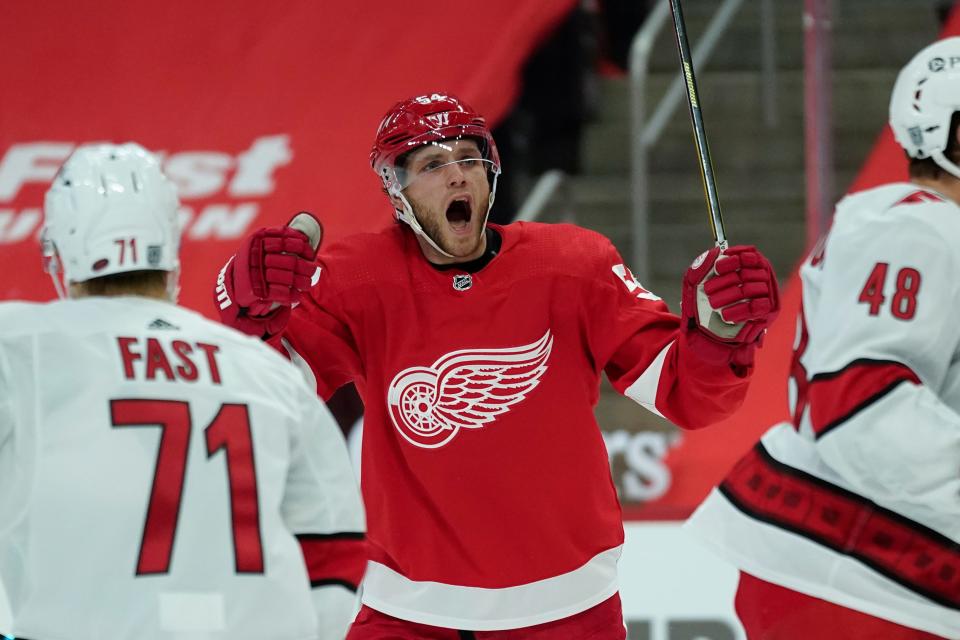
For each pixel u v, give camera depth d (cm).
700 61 2231
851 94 2327
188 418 675
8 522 662
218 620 655
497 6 2352
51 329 681
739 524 934
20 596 662
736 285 792
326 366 935
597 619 913
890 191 904
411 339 905
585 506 907
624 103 2366
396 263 918
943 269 853
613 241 2194
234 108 2328
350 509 728
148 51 2359
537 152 2316
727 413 887
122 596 645
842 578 878
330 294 916
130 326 690
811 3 2005
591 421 919
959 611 863
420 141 887
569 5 2314
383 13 2394
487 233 934
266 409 697
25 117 2302
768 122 2311
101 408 665
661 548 1305
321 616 710
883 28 2402
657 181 2252
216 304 855
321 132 2308
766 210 2217
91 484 654
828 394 862
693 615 1294
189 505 663
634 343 911
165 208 721
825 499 893
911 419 838
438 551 904
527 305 900
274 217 2223
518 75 2322
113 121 2309
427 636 910
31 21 2367
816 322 894
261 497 680
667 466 1878
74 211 702
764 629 920
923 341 850
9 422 666
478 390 896
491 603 899
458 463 895
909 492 844
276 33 2375
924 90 928
